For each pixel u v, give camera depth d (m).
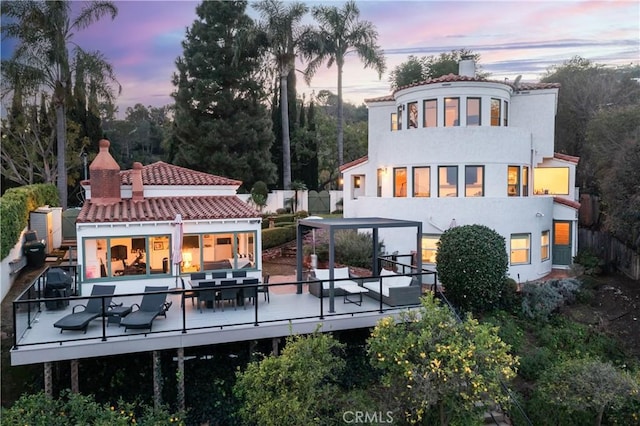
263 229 26.80
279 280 19.70
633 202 20.78
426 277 20.77
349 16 38.00
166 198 18.69
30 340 10.91
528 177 23.58
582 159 33.91
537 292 18.36
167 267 16.39
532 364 14.79
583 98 37.47
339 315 13.44
